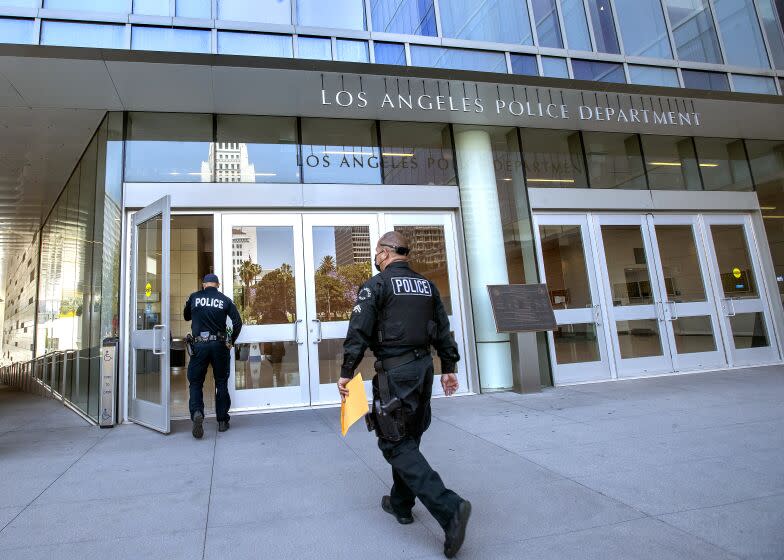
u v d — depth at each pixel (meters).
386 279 2.44
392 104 6.01
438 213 6.89
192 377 4.70
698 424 4.29
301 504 2.83
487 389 6.55
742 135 8.42
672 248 7.91
